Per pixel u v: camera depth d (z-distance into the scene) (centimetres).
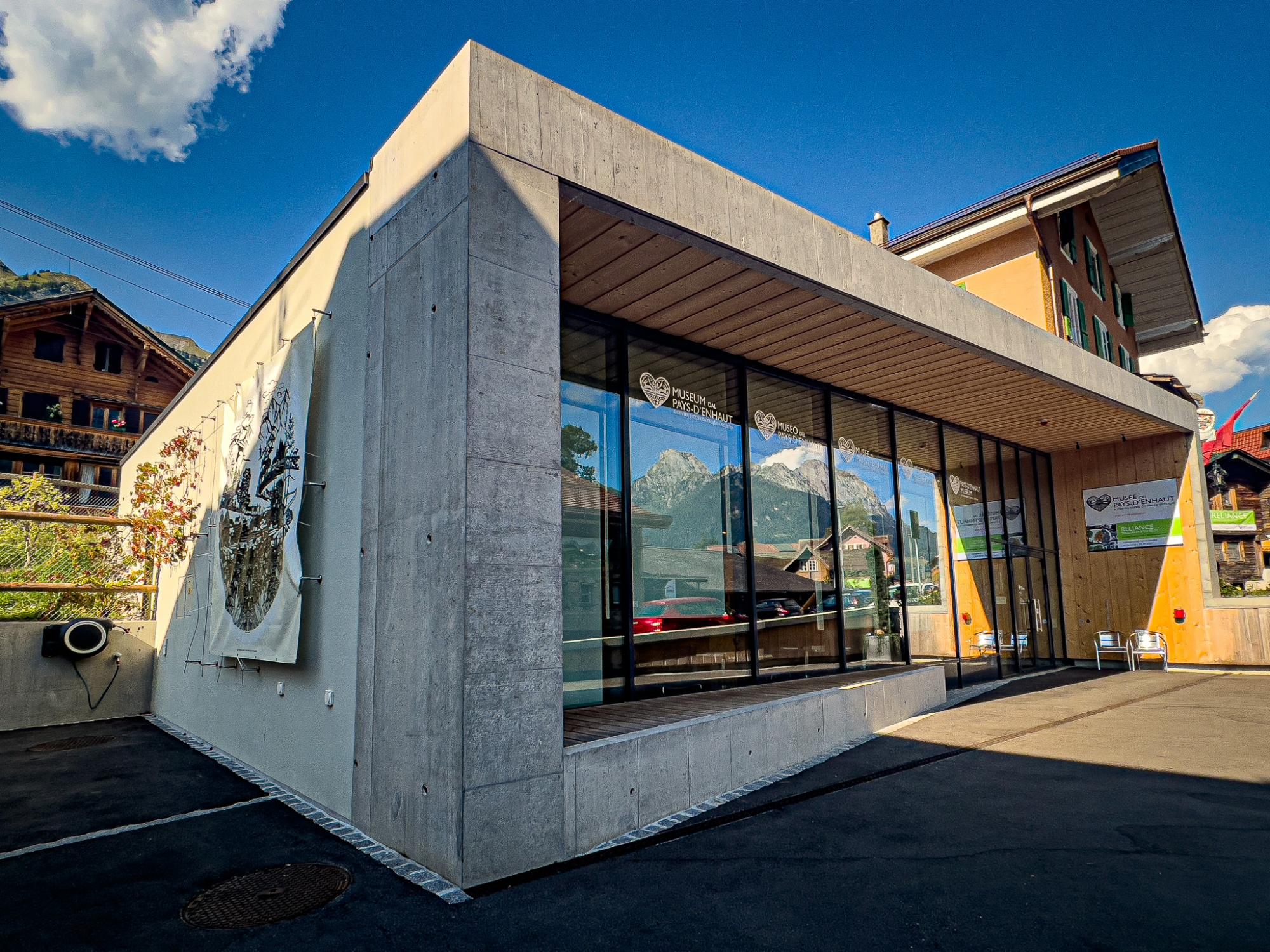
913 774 595
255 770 663
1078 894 358
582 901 359
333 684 531
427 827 402
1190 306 1975
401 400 469
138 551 1023
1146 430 1253
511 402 418
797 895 364
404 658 437
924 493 1085
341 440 554
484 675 385
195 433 940
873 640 948
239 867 416
